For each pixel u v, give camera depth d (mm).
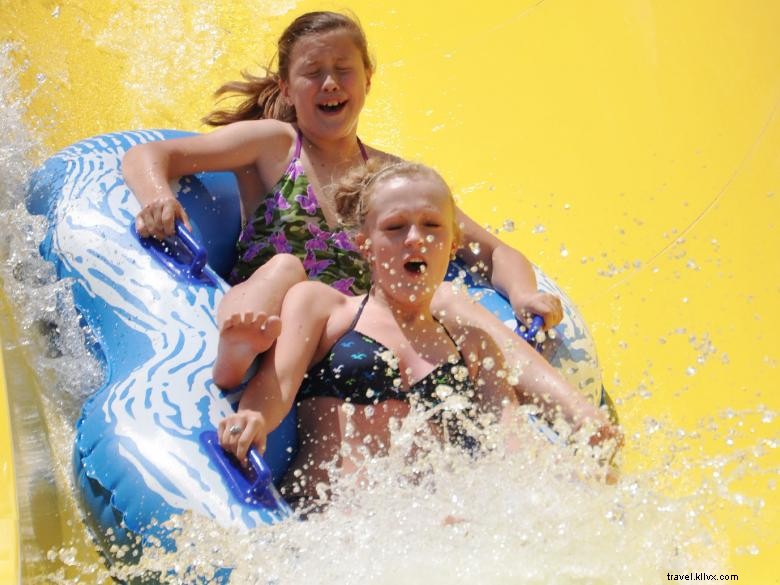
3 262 10367
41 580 8148
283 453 9289
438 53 18031
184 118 15531
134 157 10758
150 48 16141
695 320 13688
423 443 9188
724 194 15227
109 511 8180
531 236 15188
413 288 9539
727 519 10398
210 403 8805
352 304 9898
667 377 12898
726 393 12617
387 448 9352
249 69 16531
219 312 9492
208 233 11211
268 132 11625
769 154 15375
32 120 13406
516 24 18359
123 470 8188
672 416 12305
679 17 17531
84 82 15086
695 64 16906
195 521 7902
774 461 11484
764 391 12633
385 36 18312
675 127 16328
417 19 18609
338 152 11867
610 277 14492
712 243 14664
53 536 8578
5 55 14438
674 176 15688
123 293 9641
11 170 11250
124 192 10484
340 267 11398
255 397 8961
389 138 16641
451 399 9461
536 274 12180
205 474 8219
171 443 8352
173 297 9594
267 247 11344
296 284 9820
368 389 9500
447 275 11891
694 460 9953
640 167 15969
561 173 16125
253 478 8422
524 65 17766
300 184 11484
